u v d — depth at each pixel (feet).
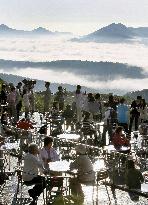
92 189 39.06
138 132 65.62
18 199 34.99
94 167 35.45
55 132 62.54
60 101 75.61
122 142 47.80
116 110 63.31
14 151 50.24
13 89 71.82
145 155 52.70
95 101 67.87
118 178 41.34
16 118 71.36
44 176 33.40
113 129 63.46
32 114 81.35
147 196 36.88
